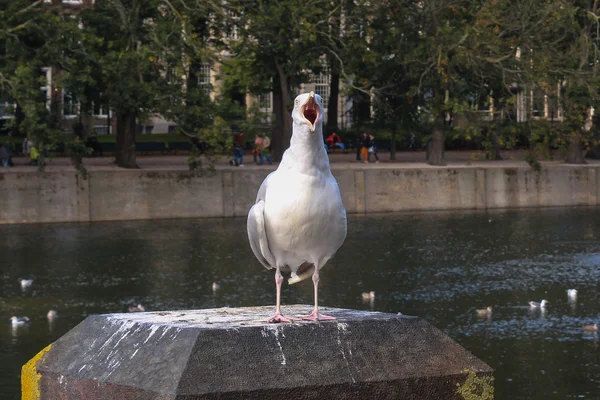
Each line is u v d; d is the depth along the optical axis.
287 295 31.42
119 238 43.09
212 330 7.31
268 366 7.30
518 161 60.44
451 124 70.50
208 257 38.50
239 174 50.56
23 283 32.69
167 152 66.69
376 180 52.81
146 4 49.75
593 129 55.41
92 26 50.84
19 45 46.84
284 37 50.94
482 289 32.34
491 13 50.91
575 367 22.55
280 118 58.28
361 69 54.97
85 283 33.34
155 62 49.47
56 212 47.94
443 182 53.81
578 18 56.62
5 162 53.62
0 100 49.19
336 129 69.94
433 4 51.91
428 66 52.97
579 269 36.03
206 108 49.25
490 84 55.47
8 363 23.03
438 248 40.78
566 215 51.59
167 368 7.19
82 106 50.06
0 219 47.28
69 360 7.96
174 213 49.66
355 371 7.56
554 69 52.53
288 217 7.80
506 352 24.06
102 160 59.34
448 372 7.85
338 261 37.88
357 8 52.09
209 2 48.31
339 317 7.99
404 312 28.84
